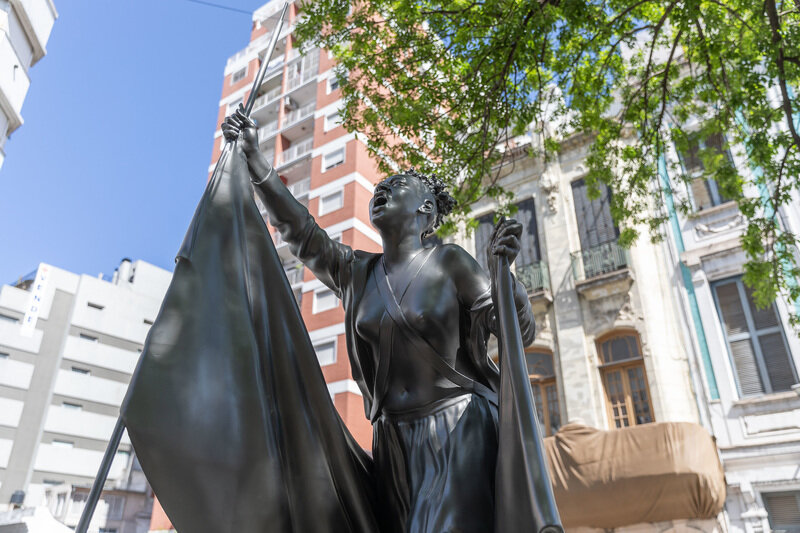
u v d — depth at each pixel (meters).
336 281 1.91
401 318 1.66
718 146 13.52
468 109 7.26
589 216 14.85
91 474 38.59
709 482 10.08
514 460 1.24
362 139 22.75
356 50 7.67
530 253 15.36
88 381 40.56
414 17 7.14
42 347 39.59
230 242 1.54
